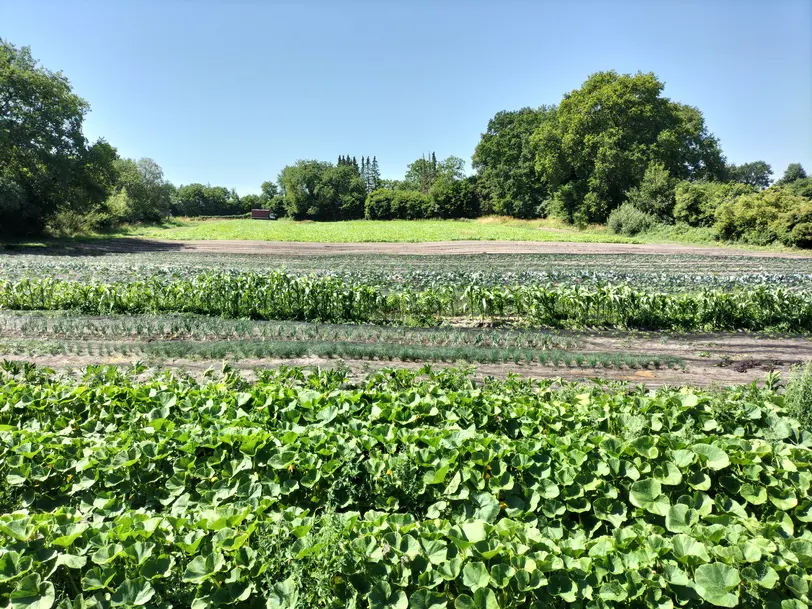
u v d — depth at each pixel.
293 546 3.76
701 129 63.94
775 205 40.34
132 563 3.67
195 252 37.47
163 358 11.05
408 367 10.66
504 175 75.12
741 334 13.94
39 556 3.74
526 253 35.00
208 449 5.46
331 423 6.19
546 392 7.68
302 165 102.56
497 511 4.57
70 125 43.72
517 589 3.55
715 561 3.75
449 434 5.55
